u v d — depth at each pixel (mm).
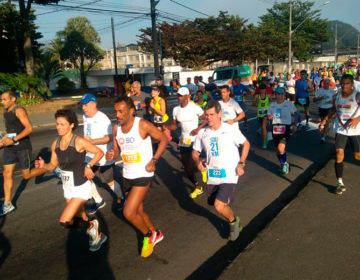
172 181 6148
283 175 6270
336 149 4879
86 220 3664
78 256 3615
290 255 3273
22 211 4945
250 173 6465
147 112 7285
